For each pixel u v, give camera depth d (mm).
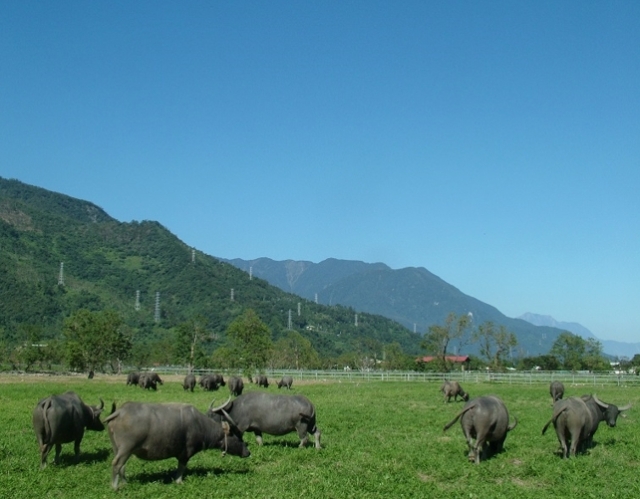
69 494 15078
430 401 44469
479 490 16141
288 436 24766
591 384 70125
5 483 15867
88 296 188500
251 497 14812
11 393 47344
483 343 101500
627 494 15914
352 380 81125
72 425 18516
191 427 16516
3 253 196500
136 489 15578
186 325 107438
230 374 80938
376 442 23719
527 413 35156
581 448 22094
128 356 104688
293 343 118875
